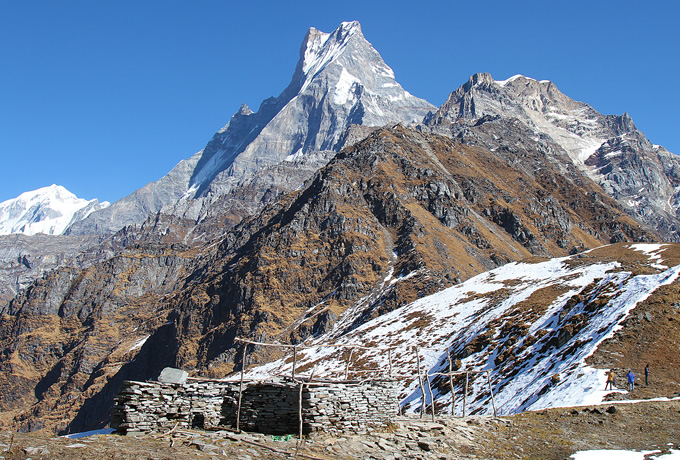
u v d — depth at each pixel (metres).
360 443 26.69
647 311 53.56
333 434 27.75
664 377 43.84
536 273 112.38
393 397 32.16
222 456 22.03
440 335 94.19
